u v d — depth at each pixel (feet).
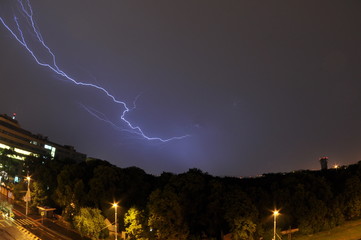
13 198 280.92
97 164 235.40
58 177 212.02
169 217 146.20
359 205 196.75
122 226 178.50
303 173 205.36
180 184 168.04
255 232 152.87
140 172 215.31
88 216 167.84
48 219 216.13
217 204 155.84
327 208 179.22
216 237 157.48
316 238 172.14
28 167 292.40
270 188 186.19
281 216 169.68
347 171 228.02
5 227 191.01
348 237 176.04
